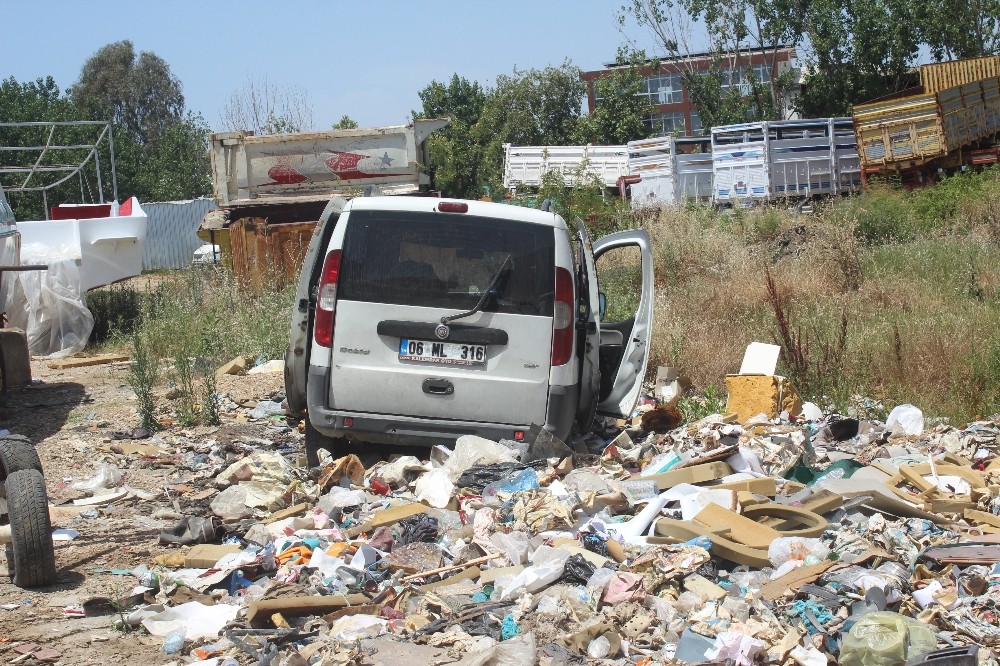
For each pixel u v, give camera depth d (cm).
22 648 418
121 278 1562
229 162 1812
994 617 415
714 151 2594
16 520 490
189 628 439
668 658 394
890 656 370
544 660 393
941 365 924
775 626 407
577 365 694
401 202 675
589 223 2022
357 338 666
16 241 1168
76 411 926
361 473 646
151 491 668
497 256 671
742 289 1312
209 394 871
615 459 693
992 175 2197
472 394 665
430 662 393
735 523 512
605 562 477
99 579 512
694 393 952
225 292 1423
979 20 4175
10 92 5119
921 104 2469
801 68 4734
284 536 549
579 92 4891
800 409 809
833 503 545
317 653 404
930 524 520
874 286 1329
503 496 590
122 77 7131
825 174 2564
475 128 4788
